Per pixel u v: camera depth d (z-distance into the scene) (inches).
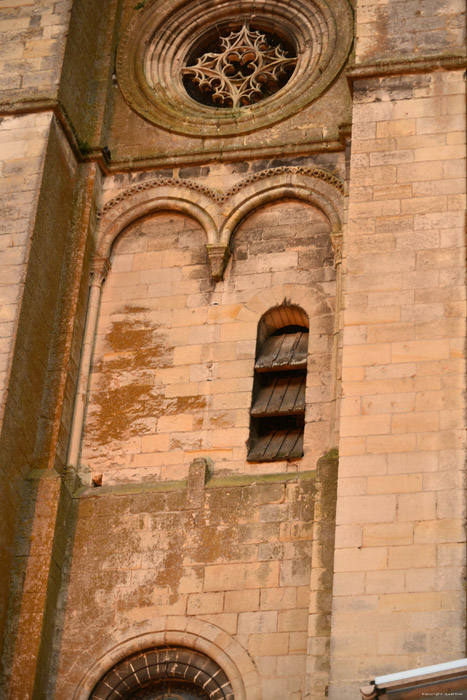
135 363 1350.9
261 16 1567.4
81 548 1255.5
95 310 1382.9
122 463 1302.9
